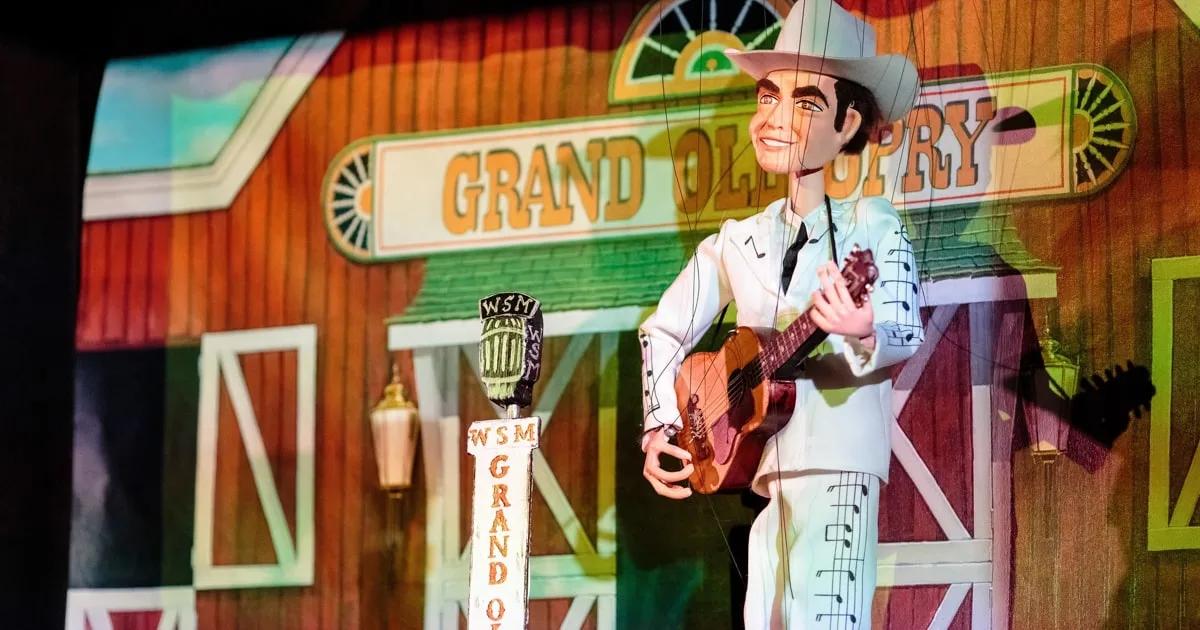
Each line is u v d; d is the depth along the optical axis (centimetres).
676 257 304
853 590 262
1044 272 281
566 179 315
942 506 277
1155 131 280
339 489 318
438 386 316
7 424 336
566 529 299
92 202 343
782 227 278
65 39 349
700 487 273
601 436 302
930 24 294
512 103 321
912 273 267
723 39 309
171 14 345
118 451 333
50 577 334
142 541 328
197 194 338
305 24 337
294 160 333
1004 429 278
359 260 326
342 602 313
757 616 266
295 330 327
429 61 328
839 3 299
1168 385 271
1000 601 272
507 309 233
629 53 315
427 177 324
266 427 325
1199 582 263
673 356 283
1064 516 272
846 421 264
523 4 324
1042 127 286
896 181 288
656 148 310
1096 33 286
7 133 342
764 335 272
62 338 342
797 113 279
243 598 319
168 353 334
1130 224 279
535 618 297
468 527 309
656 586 292
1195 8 282
